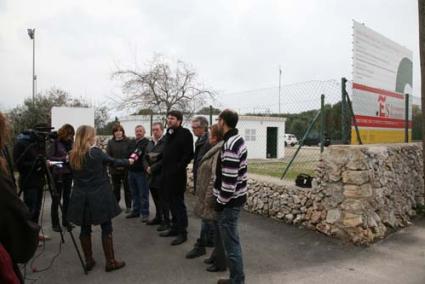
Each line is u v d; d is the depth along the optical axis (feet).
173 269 13.85
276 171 34.32
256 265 14.30
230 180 11.06
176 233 17.88
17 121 55.62
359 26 23.72
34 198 16.51
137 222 20.67
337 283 12.70
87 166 13.12
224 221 11.45
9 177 6.01
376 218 17.84
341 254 15.56
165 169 16.63
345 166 17.39
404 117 31.04
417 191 24.20
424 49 21.18
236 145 11.28
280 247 16.37
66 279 13.00
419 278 13.12
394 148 21.39
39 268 13.98
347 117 20.90
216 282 12.68
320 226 18.33
